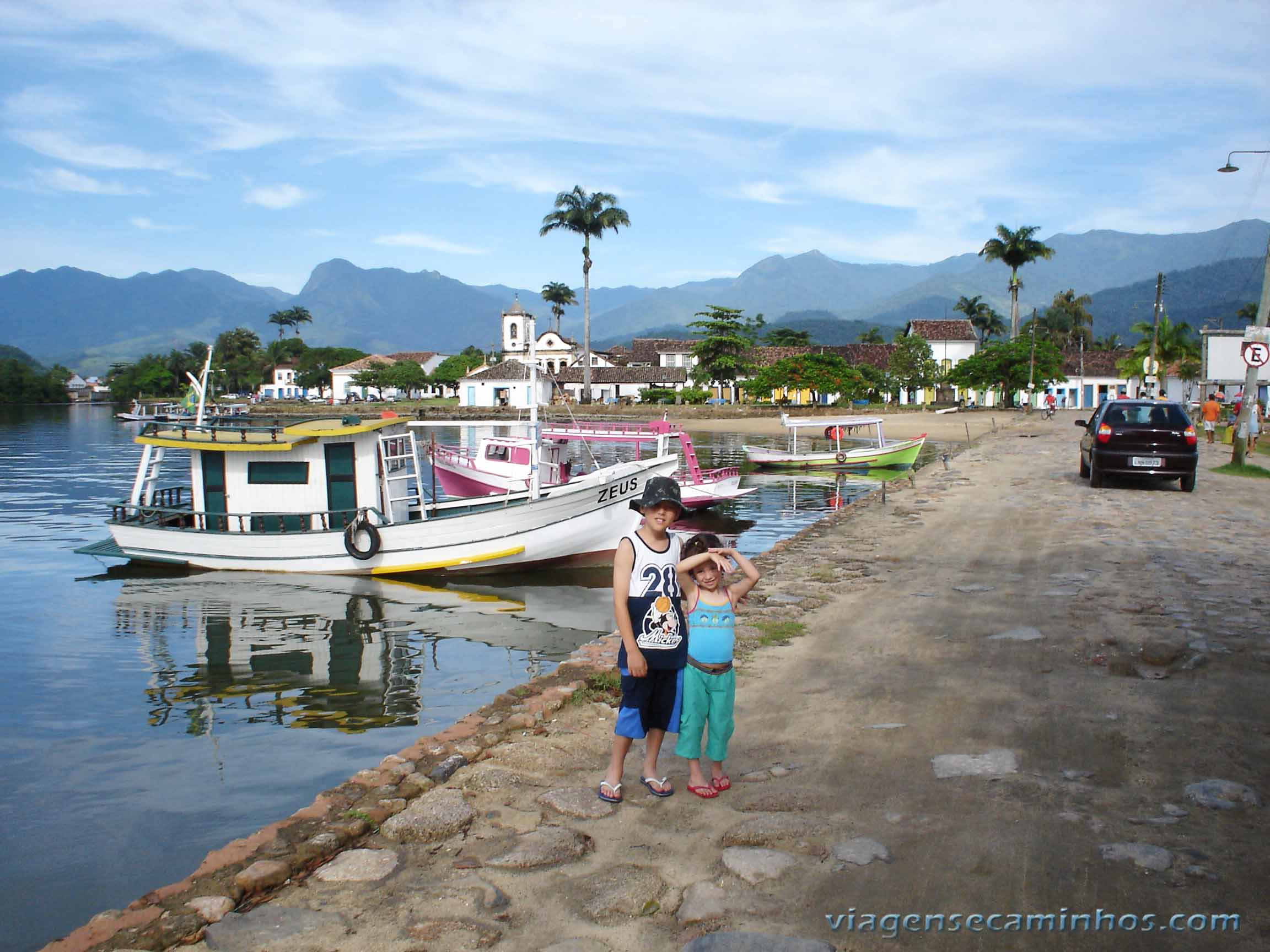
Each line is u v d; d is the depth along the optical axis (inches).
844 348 3774.6
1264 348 869.8
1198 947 139.6
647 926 150.0
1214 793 191.8
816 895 156.9
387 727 338.6
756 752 224.8
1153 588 386.9
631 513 667.4
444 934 149.0
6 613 535.2
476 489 904.3
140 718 351.6
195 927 151.6
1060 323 4911.4
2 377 5723.4
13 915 208.4
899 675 282.2
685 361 3969.0
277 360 6013.8
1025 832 177.3
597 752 230.7
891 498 760.3
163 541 668.7
